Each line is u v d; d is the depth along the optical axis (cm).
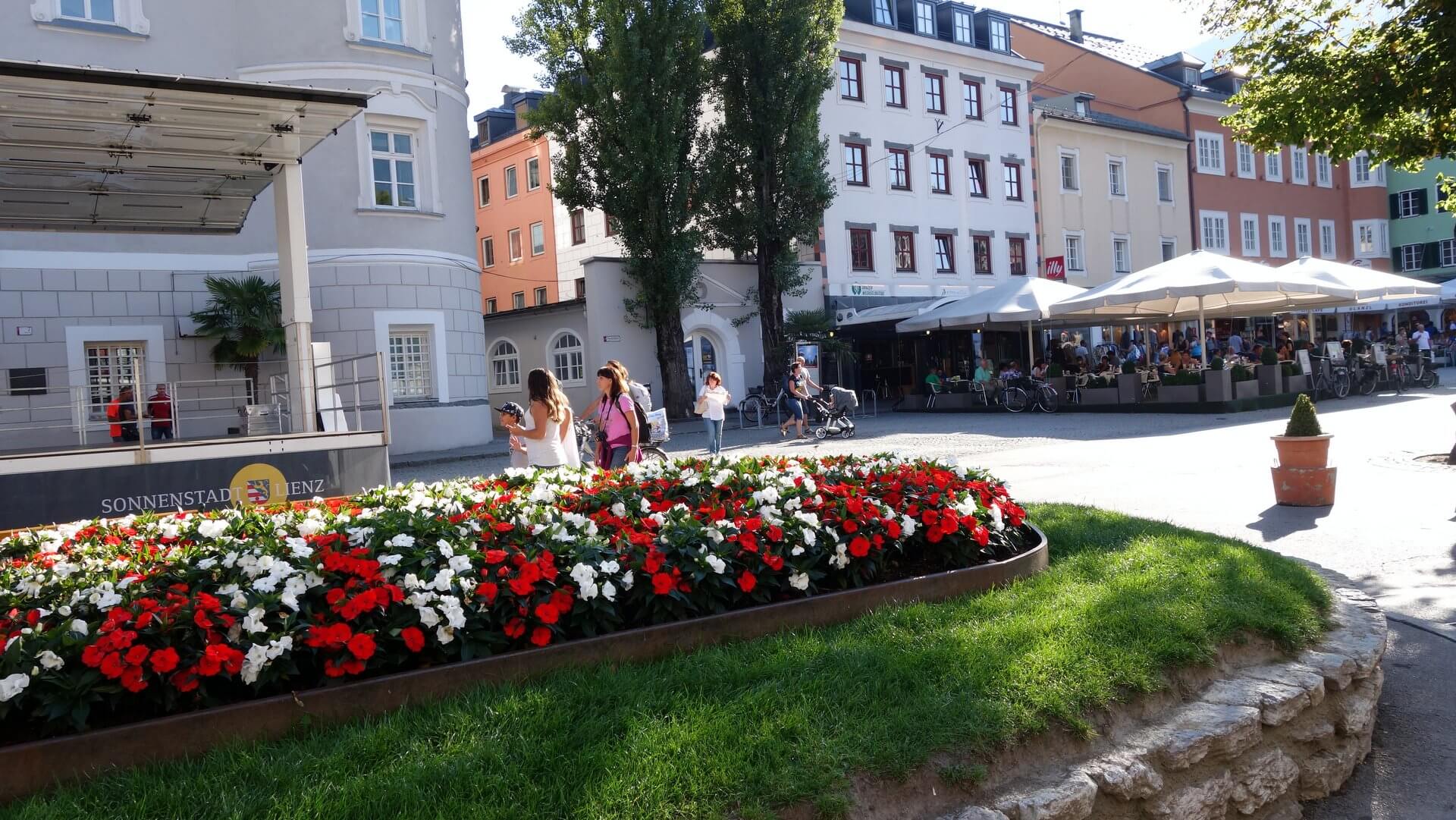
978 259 3912
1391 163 1162
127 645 356
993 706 386
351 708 377
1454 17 982
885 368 3656
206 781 328
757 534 508
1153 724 413
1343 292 2420
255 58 2222
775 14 2911
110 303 2075
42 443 1995
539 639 423
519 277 4672
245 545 457
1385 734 504
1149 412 2409
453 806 312
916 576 570
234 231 1469
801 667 420
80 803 317
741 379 3212
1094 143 4281
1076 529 729
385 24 2331
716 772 332
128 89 962
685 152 2962
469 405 2447
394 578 429
